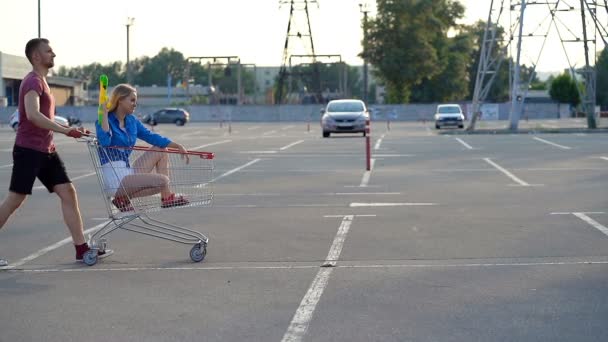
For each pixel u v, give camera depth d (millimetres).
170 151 9508
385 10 103125
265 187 18031
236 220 13078
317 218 13172
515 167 22406
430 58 103375
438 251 10164
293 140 40062
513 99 47562
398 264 9398
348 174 20938
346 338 6555
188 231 9992
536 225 12094
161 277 8938
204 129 63438
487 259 9609
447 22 110438
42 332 6891
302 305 7605
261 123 83875
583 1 48375
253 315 7293
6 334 6844
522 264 9289
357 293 8023
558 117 91875
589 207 13992
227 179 19891
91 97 155250
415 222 12562
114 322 7148
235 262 9703
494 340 6438
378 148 31859
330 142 37438
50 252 10570
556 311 7254
